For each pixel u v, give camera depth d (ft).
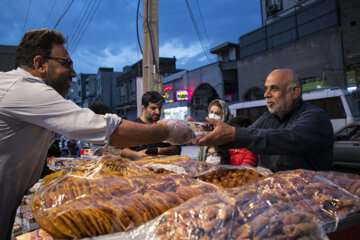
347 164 26.30
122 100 130.11
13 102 3.59
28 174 4.23
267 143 4.65
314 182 3.73
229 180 4.47
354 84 44.75
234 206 2.62
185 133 4.48
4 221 3.98
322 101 38.04
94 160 4.70
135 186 3.48
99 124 3.64
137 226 2.70
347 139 27.50
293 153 4.82
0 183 3.78
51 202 3.01
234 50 76.18
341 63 46.01
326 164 5.63
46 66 4.28
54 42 4.33
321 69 48.85
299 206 3.16
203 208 2.63
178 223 2.57
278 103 5.96
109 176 3.96
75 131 3.59
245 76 63.62
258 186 3.83
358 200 3.31
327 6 50.55
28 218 6.10
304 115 5.40
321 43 48.88
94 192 3.20
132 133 3.82
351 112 35.42
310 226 2.53
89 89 167.12
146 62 20.85
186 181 3.85
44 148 4.49
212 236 2.37
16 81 3.69
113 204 2.87
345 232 3.01
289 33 57.57
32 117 3.61
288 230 2.44
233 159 7.14
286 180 3.82
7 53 38.91
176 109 74.49
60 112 3.64
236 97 70.28
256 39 64.54
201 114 77.05
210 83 69.97
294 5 59.52
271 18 68.64
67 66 4.47
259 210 2.64
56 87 4.50
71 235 2.52
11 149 3.79
